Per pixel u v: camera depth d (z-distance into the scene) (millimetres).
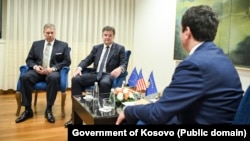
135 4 5090
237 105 1231
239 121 1183
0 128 2785
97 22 4848
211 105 1188
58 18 4559
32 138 2547
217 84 1172
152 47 4566
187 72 1171
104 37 3375
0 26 4430
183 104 1162
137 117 1385
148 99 2354
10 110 3467
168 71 4160
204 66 1157
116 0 4938
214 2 3246
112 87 3135
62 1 4566
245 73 2971
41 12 4445
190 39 1312
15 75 4426
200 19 1260
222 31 3164
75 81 3164
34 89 3195
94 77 3219
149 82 2602
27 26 4395
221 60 1224
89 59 3457
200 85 1142
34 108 3574
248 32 2828
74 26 4719
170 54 4090
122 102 2248
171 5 4047
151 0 4562
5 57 4371
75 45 4746
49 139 2535
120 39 5094
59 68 3354
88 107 2188
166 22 4164
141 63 4938
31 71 3264
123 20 5051
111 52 3383
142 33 4871
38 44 3488
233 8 3002
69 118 3201
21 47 4395
